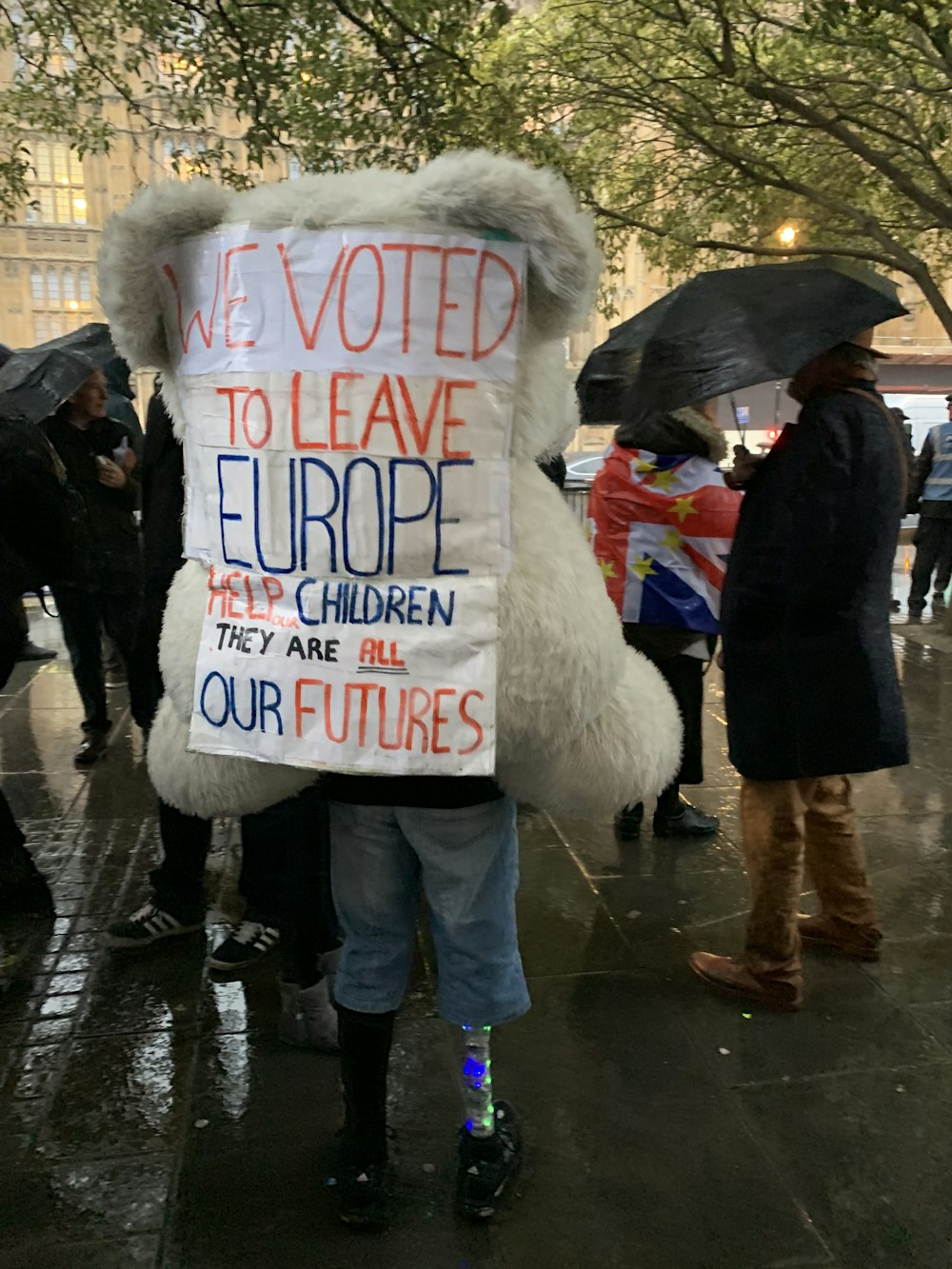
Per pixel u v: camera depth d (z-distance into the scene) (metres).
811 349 2.16
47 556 2.89
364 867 1.83
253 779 1.76
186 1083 2.37
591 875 3.53
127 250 1.58
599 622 1.60
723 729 5.33
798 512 2.44
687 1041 2.56
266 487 1.58
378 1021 1.88
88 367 3.15
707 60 7.00
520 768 1.70
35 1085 2.35
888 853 3.72
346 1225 1.93
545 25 7.52
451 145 5.61
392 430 1.51
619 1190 2.04
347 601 1.58
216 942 3.02
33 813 4.05
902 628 8.00
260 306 1.53
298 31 5.16
